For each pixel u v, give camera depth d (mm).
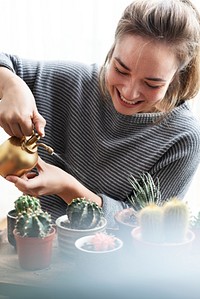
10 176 1013
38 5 2068
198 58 1213
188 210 919
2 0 2082
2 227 1182
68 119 1351
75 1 2037
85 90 1338
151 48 1040
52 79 1359
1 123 1039
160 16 1062
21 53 2125
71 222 983
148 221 913
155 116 1273
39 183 1085
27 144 996
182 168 1268
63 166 1367
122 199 1305
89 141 1332
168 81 1104
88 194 1164
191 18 1123
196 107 1930
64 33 2076
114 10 2010
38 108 1351
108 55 1238
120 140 1307
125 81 1093
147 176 1268
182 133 1266
